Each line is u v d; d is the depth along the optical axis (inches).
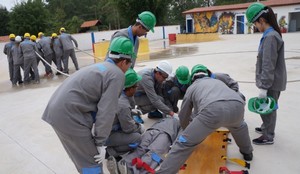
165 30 1162.0
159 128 145.7
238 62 399.2
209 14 1232.2
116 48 99.5
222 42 762.8
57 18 1947.6
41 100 279.9
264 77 134.3
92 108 96.5
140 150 133.4
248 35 976.3
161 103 171.9
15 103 277.4
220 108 104.5
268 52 132.0
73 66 529.0
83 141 95.3
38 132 192.7
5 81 421.4
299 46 538.9
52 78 407.2
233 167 129.1
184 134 110.0
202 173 120.4
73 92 94.5
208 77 121.9
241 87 262.2
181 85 187.9
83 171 99.4
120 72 97.1
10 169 143.9
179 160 111.1
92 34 868.0
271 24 134.9
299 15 1015.0
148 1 1273.4
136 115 181.2
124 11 1315.2
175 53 589.9
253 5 137.4
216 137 153.8
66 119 93.2
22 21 1411.2
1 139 185.0
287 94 231.3
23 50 369.4
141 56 585.9
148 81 170.1
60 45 427.8
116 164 111.0
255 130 166.6
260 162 132.3
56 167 142.3
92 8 2417.6
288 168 125.6
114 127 134.3
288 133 159.5
